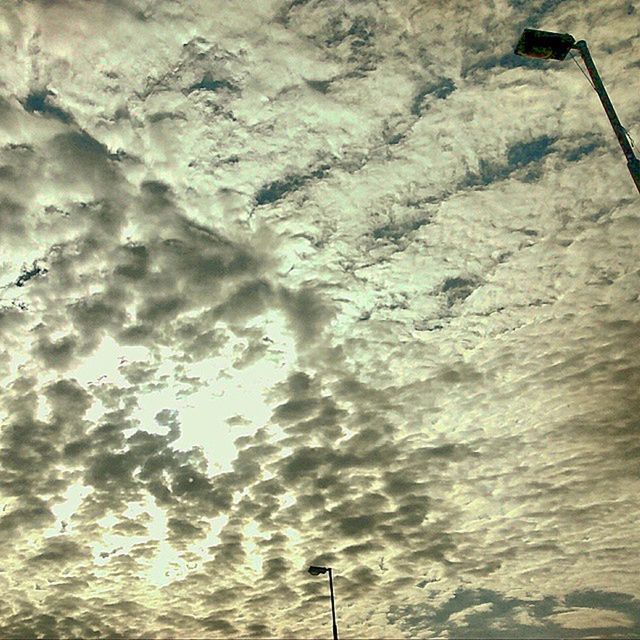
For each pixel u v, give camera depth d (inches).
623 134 297.0
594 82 313.0
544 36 319.0
